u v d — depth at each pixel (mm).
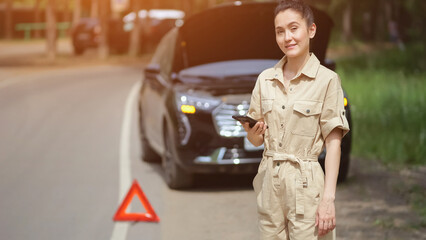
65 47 50000
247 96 8602
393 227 6816
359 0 54438
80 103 18766
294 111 3744
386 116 13453
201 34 9422
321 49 9211
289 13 3709
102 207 8086
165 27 39625
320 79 3744
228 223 7211
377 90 16984
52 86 23438
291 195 3762
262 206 3889
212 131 8531
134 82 25453
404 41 49781
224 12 9102
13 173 10164
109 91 21969
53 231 7105
